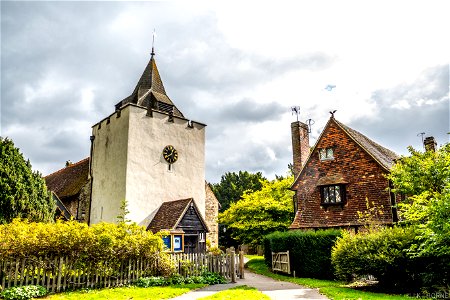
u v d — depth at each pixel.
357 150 22.06
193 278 15.41
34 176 17.28
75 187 27.91
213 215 29.61
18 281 11.68
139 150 23.55
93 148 27.05
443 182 16.19
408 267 12.95
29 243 11.92
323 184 22.30
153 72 28.14
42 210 17.08
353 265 13.88
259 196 27.88
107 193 24.11
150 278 14.35
